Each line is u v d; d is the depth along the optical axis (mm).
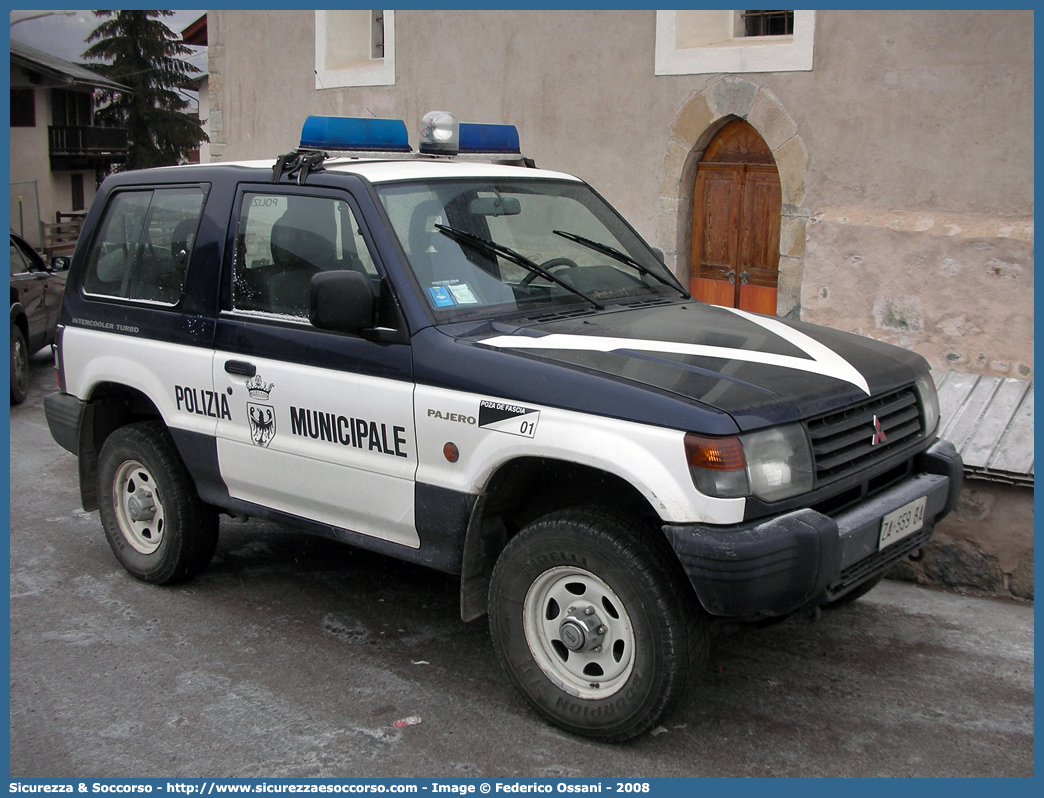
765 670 4195
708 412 3203
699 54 7695
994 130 6527
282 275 4312
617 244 4895
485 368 3633
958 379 6098
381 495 3984
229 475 4547
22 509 6320
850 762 3510
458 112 9328
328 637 4520
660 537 3428
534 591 3666
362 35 10555
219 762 3523
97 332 5066
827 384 3586
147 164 43844
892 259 6996
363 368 3965
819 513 3340
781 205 7578
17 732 3723
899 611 4820
